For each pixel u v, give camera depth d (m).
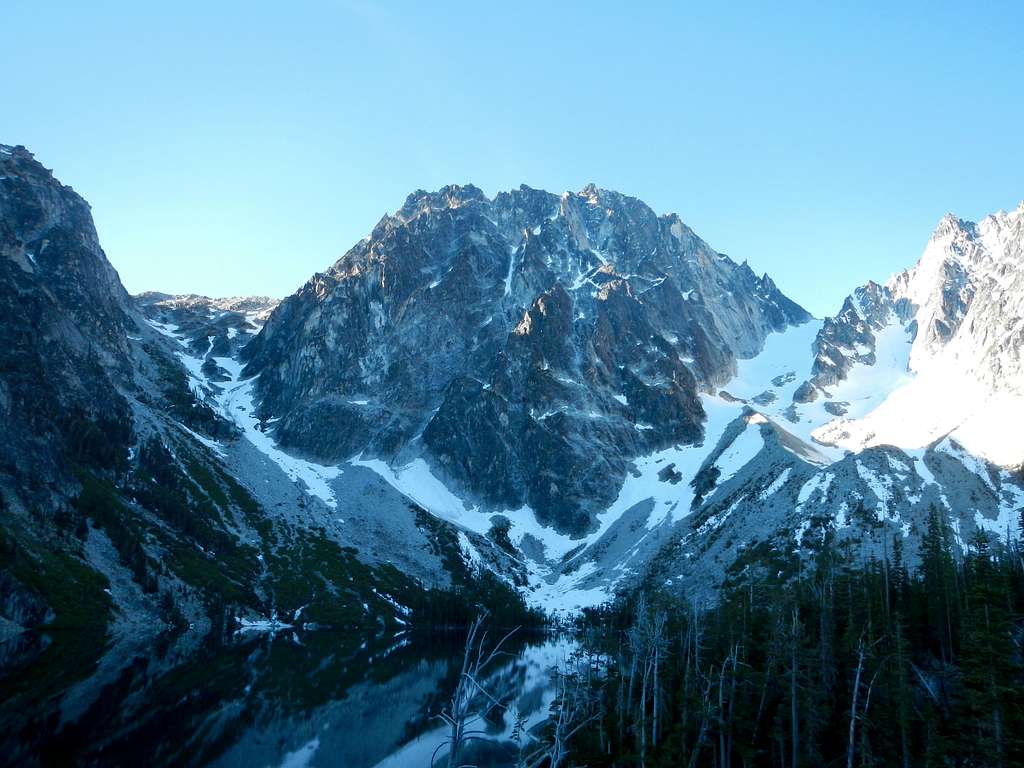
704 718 79.06
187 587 185.38
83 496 189.00
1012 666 70.62
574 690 88.88
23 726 82.31
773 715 87.38
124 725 87.88
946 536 142.38
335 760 86.88
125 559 177.00
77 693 100.44
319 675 135.12
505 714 114.38
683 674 101.69
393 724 105.44
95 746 78.56
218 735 90.38
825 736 83.19
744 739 83.81
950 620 99.69
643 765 73.94
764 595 129.38
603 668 139.12
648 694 98.12
